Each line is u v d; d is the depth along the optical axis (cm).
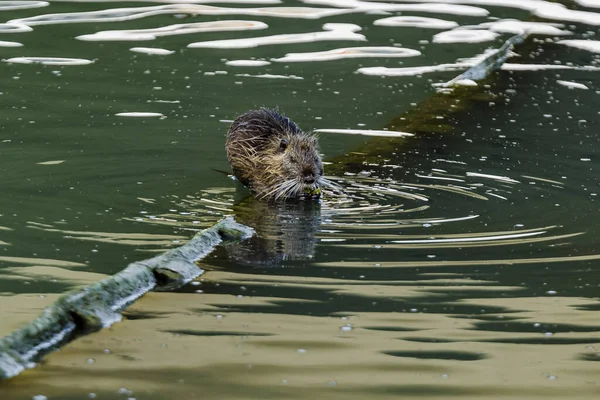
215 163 2478
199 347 1371
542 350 1380
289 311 1518
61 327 1427
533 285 1650
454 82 3344
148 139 2639
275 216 2089
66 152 2484
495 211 2111
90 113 2866
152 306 1541
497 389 1245
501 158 2572
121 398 1203
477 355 1355
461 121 2955
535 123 2938
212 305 1545
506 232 1956
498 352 1369
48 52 3578
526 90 3325
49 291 1571
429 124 2906
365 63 3581
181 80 3275
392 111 3030
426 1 4653
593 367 1320
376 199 2220
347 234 1953
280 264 1755
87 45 3697
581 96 3256
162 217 2038
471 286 1642
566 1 4666
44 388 1230
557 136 2795
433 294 1603
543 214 2083
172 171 2388
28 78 3228
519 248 1853
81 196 2147
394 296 1591
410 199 2214
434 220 2044
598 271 1720
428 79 3406
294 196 2250
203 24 4091
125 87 3167
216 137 2686
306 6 4478
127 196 2170
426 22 4231
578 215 2077
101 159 2439
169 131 2722
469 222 2030
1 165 2348
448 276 1692
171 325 1459
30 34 3825
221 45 3759
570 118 2995
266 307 1535
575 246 1864
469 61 3641
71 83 3189
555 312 1527
